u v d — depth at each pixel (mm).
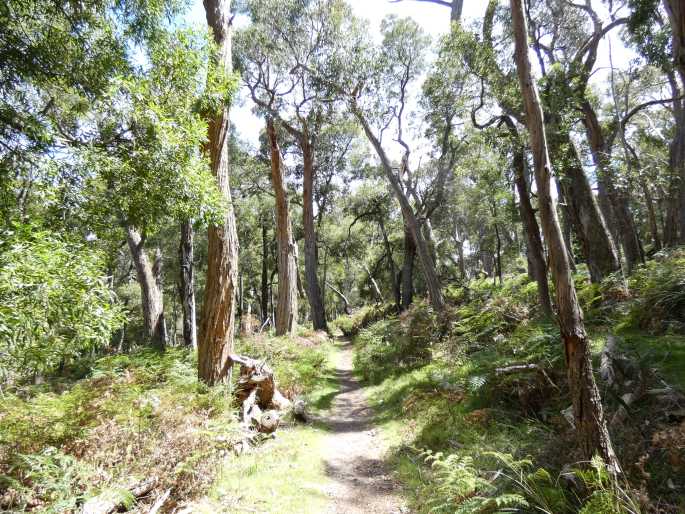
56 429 4625
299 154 28703
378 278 41625
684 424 3234
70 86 6191
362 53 17703
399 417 7762
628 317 6973
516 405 5688
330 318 59562
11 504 3385
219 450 5367
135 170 6207
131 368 8773
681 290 6477
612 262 10406
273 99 21047
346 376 14484
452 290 23609
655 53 11320
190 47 6762
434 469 5105
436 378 8180
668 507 2887
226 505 4168
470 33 11273
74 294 4211
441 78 15312
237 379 7926
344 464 5973
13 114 5469
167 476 4270
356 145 29469
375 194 30406
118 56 6465
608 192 13883
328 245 37500
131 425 4809
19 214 5574
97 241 6727
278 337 16781
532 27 12617
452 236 36188
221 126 8180
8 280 3557
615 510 2734
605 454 3176
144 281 17203
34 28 5953
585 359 3283
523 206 9523
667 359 4730
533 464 3922
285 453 5918
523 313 10070
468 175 22094
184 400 5875
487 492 3697
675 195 16359
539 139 3512
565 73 10844
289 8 18156
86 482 3752
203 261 29453
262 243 34906
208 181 6711
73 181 5930
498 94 10953
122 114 5930
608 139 17969
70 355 4750
